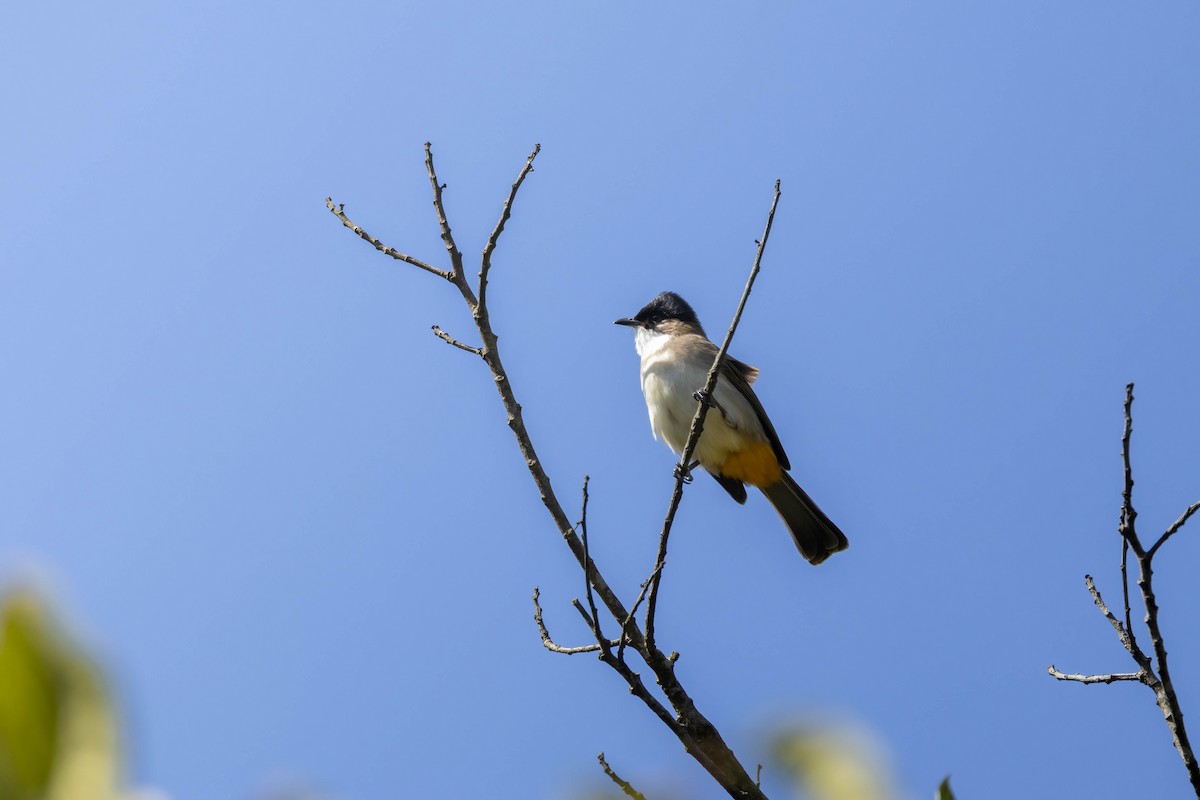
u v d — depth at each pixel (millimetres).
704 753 9906
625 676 10086
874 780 2166
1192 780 8766
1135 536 9164
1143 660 9414
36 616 1515
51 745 1514
